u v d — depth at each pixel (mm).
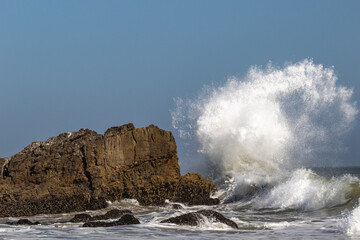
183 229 64500
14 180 93250
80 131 102438
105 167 99188
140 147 102875
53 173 95375
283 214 85375
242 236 60219
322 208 85812
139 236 59500
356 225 63594
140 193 101188
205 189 104875
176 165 106562
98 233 61719
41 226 70438
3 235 60844
